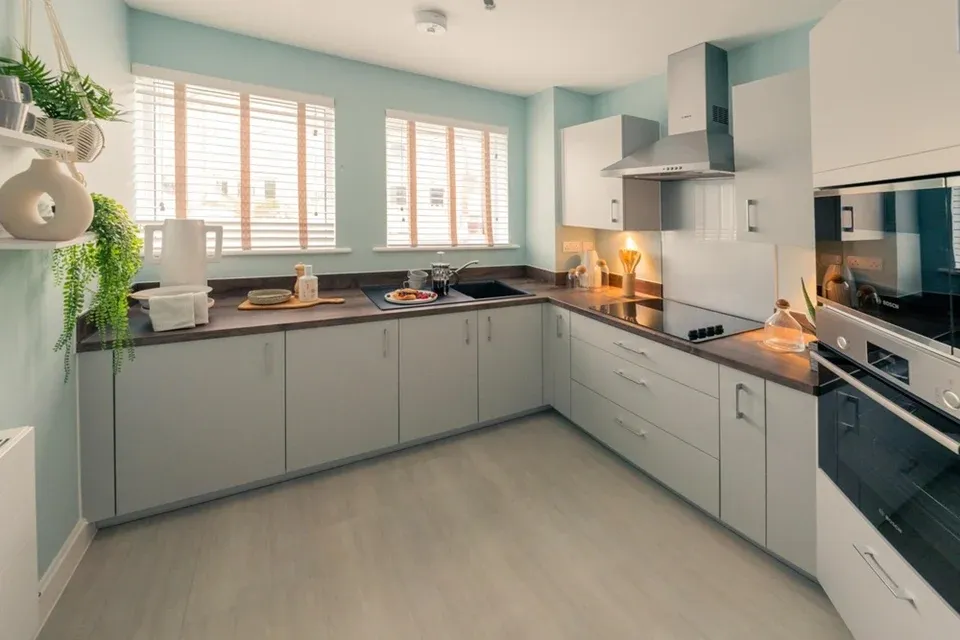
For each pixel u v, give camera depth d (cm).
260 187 294
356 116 317
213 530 208
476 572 184
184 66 263
